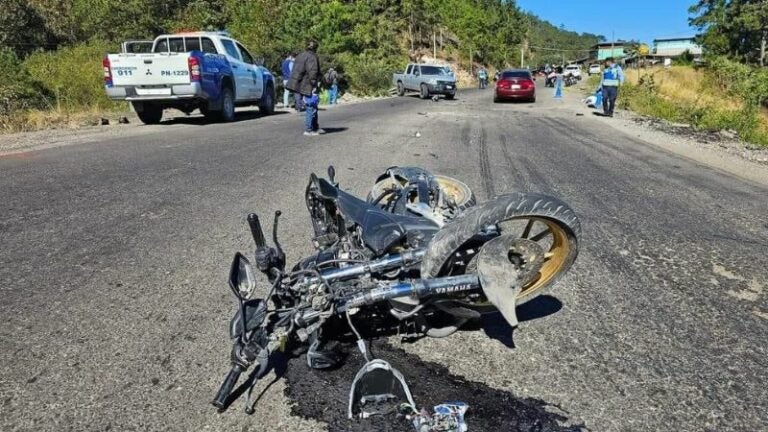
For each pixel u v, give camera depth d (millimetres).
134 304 3602
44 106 16297
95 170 7551
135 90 12812
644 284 4113
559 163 8898
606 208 6184
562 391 2781
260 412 2592
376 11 59000
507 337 3314
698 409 2658
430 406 2627
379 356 3076
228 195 6285
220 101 13852
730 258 4688
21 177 7082
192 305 3602
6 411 2562
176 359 3000
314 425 2504
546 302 3793
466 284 2803
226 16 35438
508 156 9398
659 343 3262
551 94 33281
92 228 5082
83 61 22734
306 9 38531
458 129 13172
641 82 27438
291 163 8219
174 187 6629
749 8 58094
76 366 2918
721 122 15859
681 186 7512
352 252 3133
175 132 11805
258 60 16781
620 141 11859
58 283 3902
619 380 2883
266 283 3920
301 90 11211
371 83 35375
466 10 75625
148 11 32562
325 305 2762
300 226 5195
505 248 2816
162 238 4836
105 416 2547
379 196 4473
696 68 46500
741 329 3455
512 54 92375
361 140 10750
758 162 9977
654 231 5383
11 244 4648
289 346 3152
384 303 3115
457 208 4023
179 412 2582
